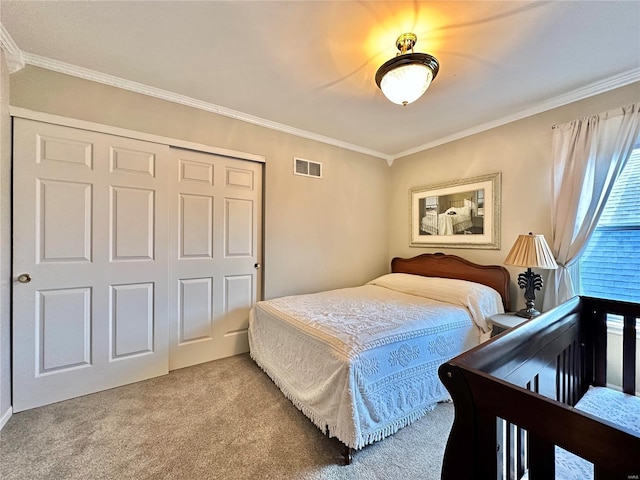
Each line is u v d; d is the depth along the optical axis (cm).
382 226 386
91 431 161
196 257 252
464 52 175
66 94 194
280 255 296
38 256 184
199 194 253
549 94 225
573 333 147
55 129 189
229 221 270
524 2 137
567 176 221
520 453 87
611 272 210
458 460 76
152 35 164
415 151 358
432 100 237
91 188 201
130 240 216
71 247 195
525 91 221
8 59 173
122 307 213
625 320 152
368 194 370
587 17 145
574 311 151
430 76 161
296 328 188
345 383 140
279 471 134
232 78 208
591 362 158
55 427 164
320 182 326
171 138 234
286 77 206
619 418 120
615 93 203
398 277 319
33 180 182
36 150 183
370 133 311
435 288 262
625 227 204
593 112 214
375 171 378
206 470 134
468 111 256
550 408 60
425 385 175
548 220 239
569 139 221
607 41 163
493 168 278
